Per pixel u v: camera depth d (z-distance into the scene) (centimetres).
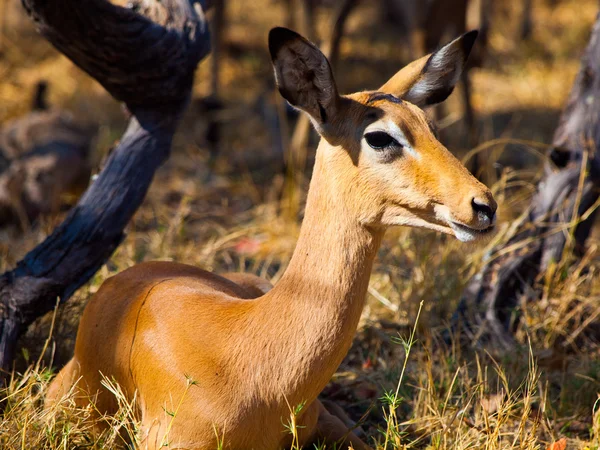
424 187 552
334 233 570
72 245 767
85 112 1739
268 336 577
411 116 570
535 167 1508
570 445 719
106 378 629
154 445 600
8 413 661
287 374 574
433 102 641
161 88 798
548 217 934
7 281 744
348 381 823
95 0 721
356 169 564
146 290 658
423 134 564
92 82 1905
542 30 2461
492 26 2420
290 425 594
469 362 820
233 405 578
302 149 1307
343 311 571
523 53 2233
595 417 705
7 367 716
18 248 1134
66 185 1322
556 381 817
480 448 670
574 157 934
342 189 568
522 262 920
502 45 2331
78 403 680
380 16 2600
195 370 586
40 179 1276
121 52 759
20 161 1290
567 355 865
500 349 852
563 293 911
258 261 1129
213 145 1630
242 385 578
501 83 2058
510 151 1627
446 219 552
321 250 573
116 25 744
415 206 557
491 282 913
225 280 736
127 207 796
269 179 1504
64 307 798
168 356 599
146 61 773
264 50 2227
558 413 757
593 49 937
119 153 809
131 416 615
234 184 1455
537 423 697
